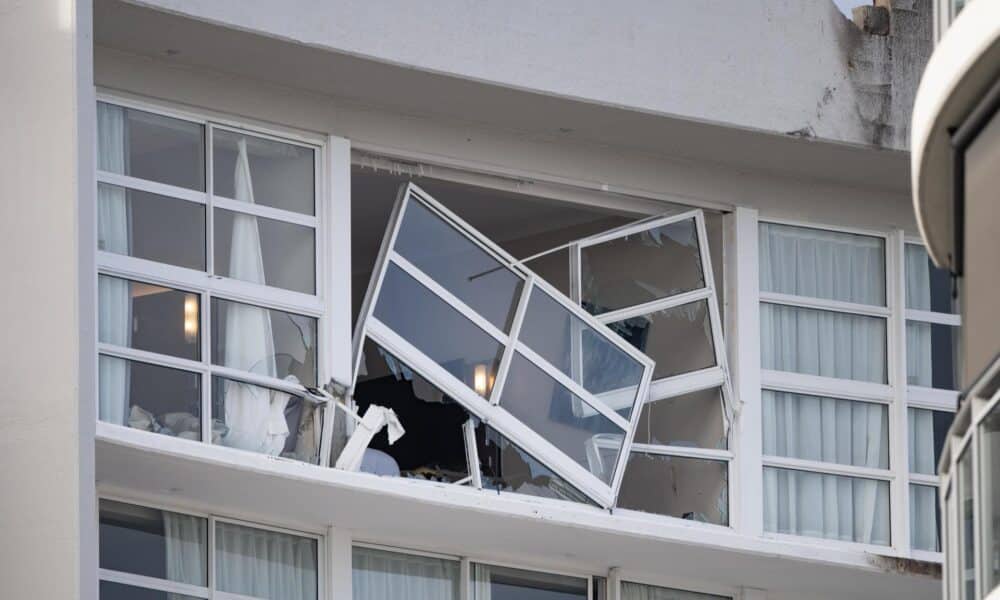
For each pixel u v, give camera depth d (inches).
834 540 1552.7
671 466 1523.1
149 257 1338.6
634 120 1480.1
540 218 1630.2
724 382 1539.1
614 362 1499.8
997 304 1103.0
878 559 1546.5
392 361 1432.1
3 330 1255.5
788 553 1512.1
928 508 1585.9
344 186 1417.3
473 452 1433.3
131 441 1266.0
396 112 1449.3
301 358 1382.9
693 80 1483.8
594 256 1530.5
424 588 1450.5
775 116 1508.4
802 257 1585.9
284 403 1364.4
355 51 1365.7
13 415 1241.4
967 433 1122.7
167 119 1366.9
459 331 1453.0
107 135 1342.3
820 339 1582.2
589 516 1443.2
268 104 1400.1
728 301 1558.8
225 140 1384.1
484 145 1481.3
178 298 1342.3
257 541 1384.1
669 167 1547.7
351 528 1418.6
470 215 1622.8
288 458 1355.8
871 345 1596.9
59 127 1257.4
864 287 1601.9
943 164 1156.5
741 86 1499.8
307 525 1405.0
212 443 1330.0
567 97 1439.5
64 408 1225.4
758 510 1525.6
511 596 1482.5
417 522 1414.9
